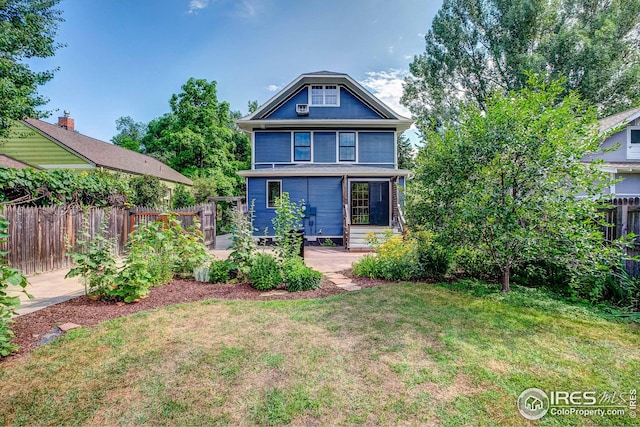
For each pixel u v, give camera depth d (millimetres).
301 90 15016
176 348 3148
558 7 20797
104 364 2846
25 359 2932
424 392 2447
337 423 2123
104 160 16297
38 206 7344
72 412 2234
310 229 13570
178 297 4910
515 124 4785
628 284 4520
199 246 6559
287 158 14781
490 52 22312
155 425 2113
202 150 24984
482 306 4434
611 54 18781
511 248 4871
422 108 24922
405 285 5594
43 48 10984
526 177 4730
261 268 5516
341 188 13688
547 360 2918
